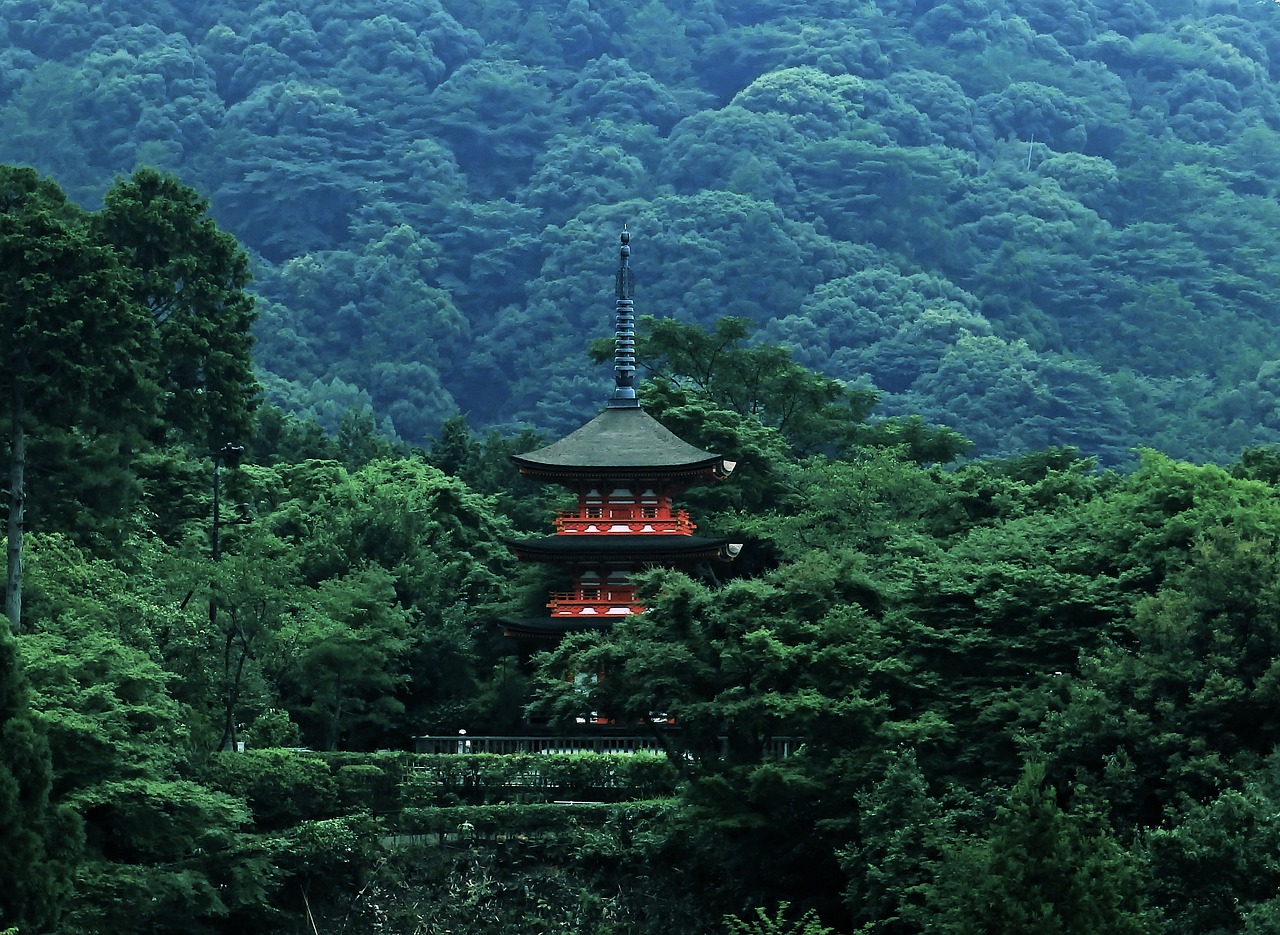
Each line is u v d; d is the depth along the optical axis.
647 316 177.12
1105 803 81.69
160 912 92.31
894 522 130.50
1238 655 87.00
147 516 128.62
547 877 104.06
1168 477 109.81
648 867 102.81
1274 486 130.62
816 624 97.88
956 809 88.50
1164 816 84.25
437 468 177.00
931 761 93.38
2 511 110.19
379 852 103.38
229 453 117.00
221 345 128.38
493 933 102.19
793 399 172.12
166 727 92.38
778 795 94.00
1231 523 96.06
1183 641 88.38
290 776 100.94
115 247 127.00
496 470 181.00
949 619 100.50
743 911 97.56
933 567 104.56
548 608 133.00
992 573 100.62
